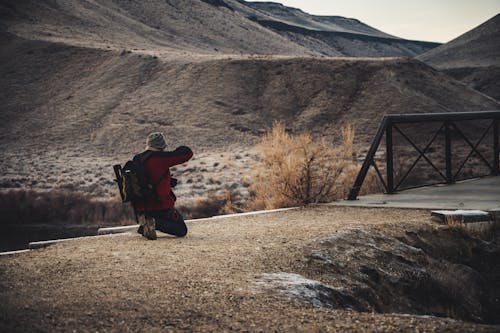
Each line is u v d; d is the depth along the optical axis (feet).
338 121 241.76
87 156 209.05
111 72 300.20
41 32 367.25
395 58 299.79
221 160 167.73
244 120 245.45
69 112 262.06
